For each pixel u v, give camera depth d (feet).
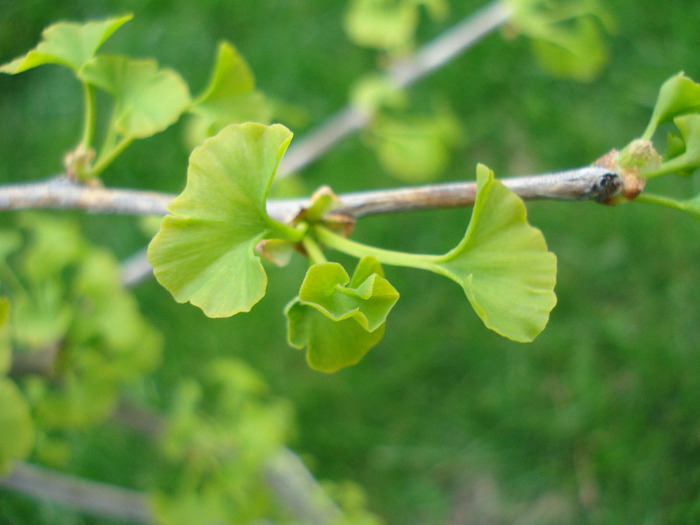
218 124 0.60
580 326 1.44
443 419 1.46
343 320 0.46
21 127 1.60
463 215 1.55
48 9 1.63
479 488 1.42
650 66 1.56
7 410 0.61
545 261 0.46
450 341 1.50
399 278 1.53
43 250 0.81
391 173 1.61
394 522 1.42
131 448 1.37
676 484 1.27
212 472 0.92
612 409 1.37
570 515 1.34
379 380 1.49
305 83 1.68
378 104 1.13
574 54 1.06
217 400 1.47
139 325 0.86
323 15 1.72
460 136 1.60
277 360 1.49
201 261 0.46
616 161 0.51
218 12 1.70
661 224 1.45
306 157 1.15
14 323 0.77
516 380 1.44
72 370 0.79
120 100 0.56
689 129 0.49
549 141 1.59
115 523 1.30
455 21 1.65
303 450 1.45
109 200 0.58
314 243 0.49
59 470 1.32
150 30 1.67
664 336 1.38
